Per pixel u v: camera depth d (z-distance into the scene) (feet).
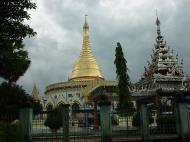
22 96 114.11
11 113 88.58
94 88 217.15
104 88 183.83
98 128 122.42
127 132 97.50
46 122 108.06
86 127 121.60
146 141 91.61
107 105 90.89
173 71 276.62
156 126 101.71
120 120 112.27
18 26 85.25
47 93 348.38
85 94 249.96
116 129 106.42
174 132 97.81
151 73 265.75
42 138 96.27
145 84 230.27
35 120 110.01
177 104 95.91
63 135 88.38
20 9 84.69
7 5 83.25
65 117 89.66
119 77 117.70
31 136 87.20
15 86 117.29
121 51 119.65
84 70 364.79
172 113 102.37
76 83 324.19
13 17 84.89
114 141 90.27
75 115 135.13
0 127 70.64
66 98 322.75
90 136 100.89
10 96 111.65
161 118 100.12
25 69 115.34
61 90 328.70
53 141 94.12
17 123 84.89
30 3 86.17
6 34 84.89
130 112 101.96
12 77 115.34
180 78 261.24
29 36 87.97
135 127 99.91
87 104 231.71
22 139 80.79
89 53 379.96
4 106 89.86
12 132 74.90
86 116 128.06
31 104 90.74
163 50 288.10
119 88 117.29
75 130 120.06
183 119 93.86
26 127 86.69
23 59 105.40
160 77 255.91
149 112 102.47
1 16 83.66
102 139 88.48
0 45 85.76
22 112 87.76
